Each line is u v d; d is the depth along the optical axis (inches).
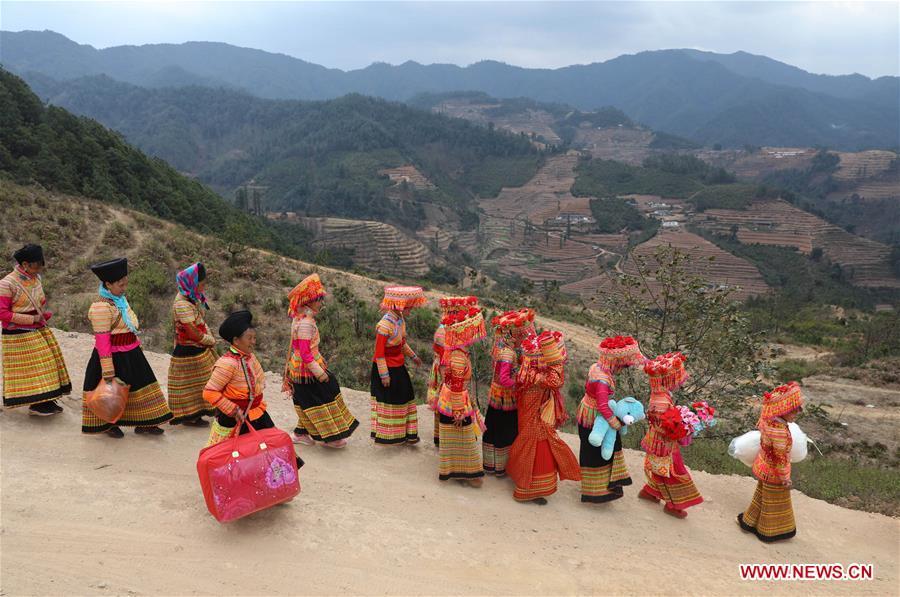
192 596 174.7
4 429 256.5
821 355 1434.5
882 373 1011.3
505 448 272.4
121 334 255.6
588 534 240.5
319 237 7012.8
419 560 206.5
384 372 274.8
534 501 258.5
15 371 258.2
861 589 229.0
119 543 193.9
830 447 713.0
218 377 209.6
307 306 268.2
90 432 258.4
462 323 249.4
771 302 3122.5
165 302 733.9
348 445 291.0
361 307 828.6
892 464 665.0
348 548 207.3
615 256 7785.4
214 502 195.6
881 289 6343.5
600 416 254.5
